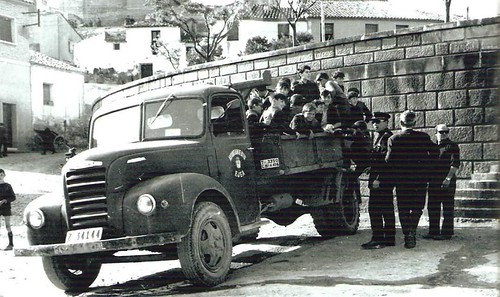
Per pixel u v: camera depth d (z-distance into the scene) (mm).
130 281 9477
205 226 8266
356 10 55375
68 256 8766
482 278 8039
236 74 18375
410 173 10164
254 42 53469
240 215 9320
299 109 11688
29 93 37125
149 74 60938
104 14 77750
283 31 55375
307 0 52062
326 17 54438
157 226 7875
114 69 60688
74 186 8148
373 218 10516
